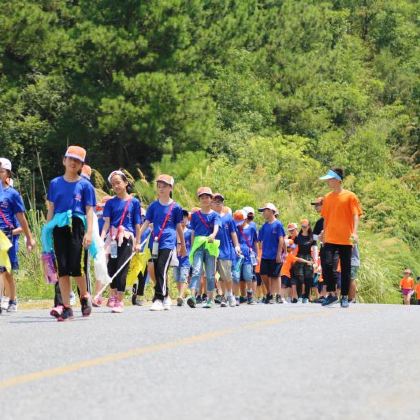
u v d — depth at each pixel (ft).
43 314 144.05
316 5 644.69
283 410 60.49
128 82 400.88
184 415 59.11
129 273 162.20
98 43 402.52
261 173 393.91
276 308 154.30
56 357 86.89
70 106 417.90
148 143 407.64
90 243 127.44
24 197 427.33
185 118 413.59
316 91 534.37
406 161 586.86
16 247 151.84
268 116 511.40
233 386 69.77
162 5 414.00
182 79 412.77
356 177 513.45
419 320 125.49
